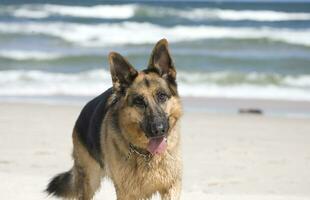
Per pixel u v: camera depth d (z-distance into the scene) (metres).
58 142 13.28
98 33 36.94
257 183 10.10
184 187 9.70
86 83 24.00
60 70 26.83
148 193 7.40
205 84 24.30
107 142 7.46
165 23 43.22
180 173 7.43
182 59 29.70
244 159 11.93
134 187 7.30
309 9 54.91
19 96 21.06
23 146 12.83
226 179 10.33
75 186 8.59
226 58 29.83
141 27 39.12
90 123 8.16
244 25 42.69
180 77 25.31
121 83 7.44
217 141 13.70
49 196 8.81
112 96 7.55
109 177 8.02
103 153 7.69
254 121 16.66
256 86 24.20
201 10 46.38
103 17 45.00
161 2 63.19
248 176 10.59
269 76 25.56
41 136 13.92
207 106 19.58
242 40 35.38
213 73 25.97
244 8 55.81
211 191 9.49
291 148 13.16
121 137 7.27
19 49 31.53
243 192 9.48
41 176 10.19
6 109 17.81
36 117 16.50
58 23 40.50
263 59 30.14
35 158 11.73
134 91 7.27
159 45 7.51
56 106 18.59
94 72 26.08
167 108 7.25
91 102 8.59
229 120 16.70
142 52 31.20
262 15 47.91
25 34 36.28
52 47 32.84
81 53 30.69
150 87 7.26
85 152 8.33
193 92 22.69
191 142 13.52
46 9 46.12
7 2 47.91
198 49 33.09
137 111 7.16
